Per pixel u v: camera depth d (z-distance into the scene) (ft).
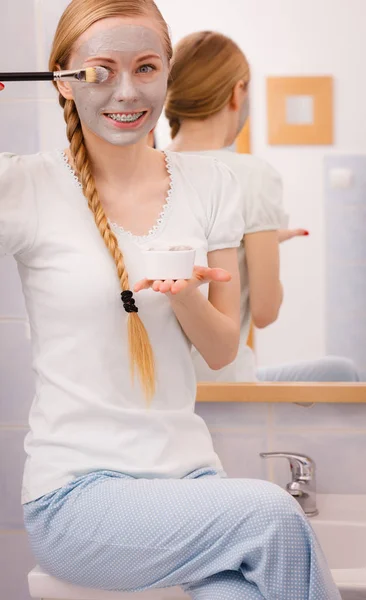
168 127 5.54
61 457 4.31
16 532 5.82
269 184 5.53
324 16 5.39
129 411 4.34
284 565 3.63
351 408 5.65
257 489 3.80
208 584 3.84
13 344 5.68
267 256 5.56
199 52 5.46
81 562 4.10
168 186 4.75
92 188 4.47
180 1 5.43
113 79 4.38
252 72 5.46
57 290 4.36
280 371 5.58
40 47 5.52
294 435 5.68
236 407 5.67
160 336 4.46
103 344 4.34
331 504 5.49
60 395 4.38
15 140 5.57
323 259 5.54
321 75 5.43
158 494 3.93
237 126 5.51
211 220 4.76
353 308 5.53
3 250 4.47
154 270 3.98
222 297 4.79
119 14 4.40
